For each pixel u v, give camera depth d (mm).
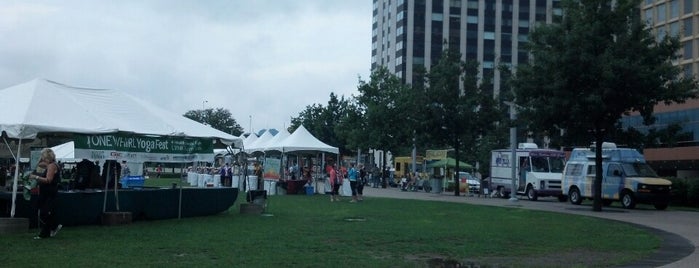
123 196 16875
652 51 26188
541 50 27266
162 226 16281
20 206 14555
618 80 25422
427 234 15781
